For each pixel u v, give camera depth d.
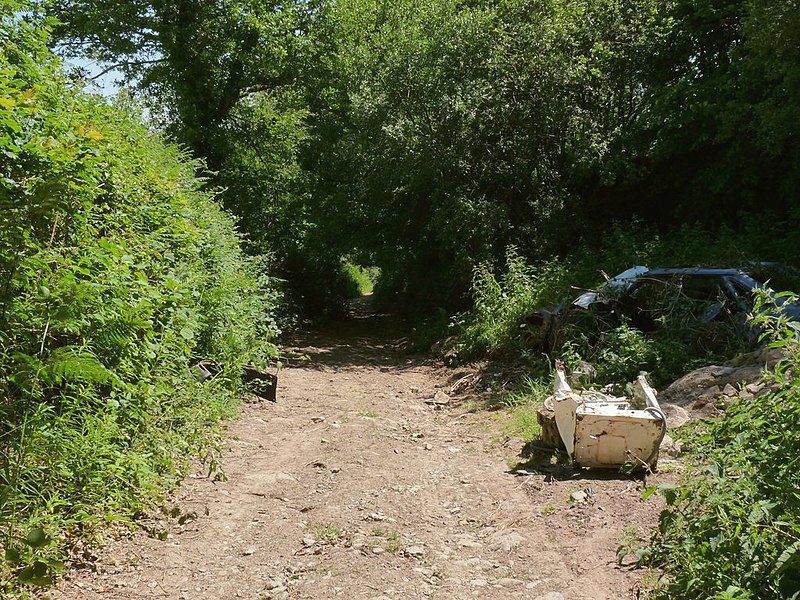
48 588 4.00
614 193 19.73
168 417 6.55
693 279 10.25
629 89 19.78
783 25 12.58
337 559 4.71
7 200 4.77
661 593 3.87
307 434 8.08
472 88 18.83
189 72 21.19
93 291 4.94
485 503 5.90
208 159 21.89
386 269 24.03
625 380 8.93
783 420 3.92
